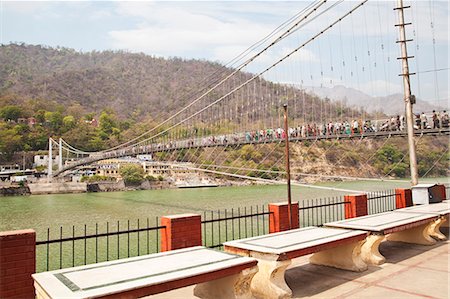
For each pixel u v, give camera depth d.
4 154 101.25
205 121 59.38
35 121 116.25
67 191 80.25
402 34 13.12
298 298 5.59
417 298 5.46
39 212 44.59
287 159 8.74
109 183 82.00
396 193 12.15
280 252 5.60
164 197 58.62
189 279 4.59
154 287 4.31
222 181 75.25
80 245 17.44
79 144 108.25
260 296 5.77
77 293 3.95
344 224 7.68
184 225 6.80
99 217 37.78
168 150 41.47
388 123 17.64
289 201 8.62
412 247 8.58
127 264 5.07
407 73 13.06
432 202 11.53
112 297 4.00
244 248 5.98
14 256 5.03
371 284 6.11
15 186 78.81
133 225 30.62
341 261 6.96
